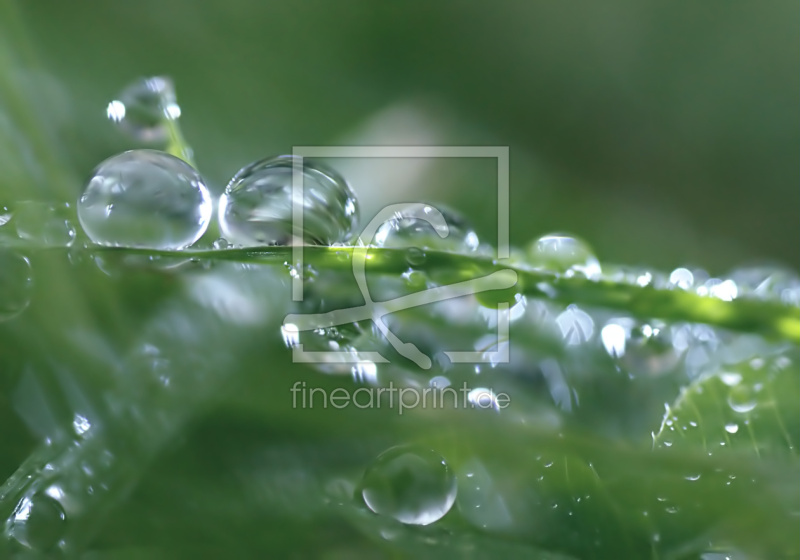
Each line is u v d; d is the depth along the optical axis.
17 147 0.07
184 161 0.07
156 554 0.06
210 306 0.07
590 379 0.07
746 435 0.07
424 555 0.06
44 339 0.07
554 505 0.07
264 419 0.07
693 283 0.07
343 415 0.07
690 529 0.06
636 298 0.07
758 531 0.06
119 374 0.07
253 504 0.06
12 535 0.06
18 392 0.07
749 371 0.07
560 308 0.07
